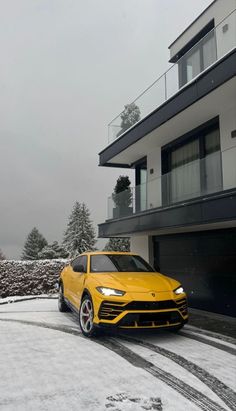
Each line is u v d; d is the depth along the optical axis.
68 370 4.82
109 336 6.83
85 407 3.64
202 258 10.44
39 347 6.05
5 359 5.37
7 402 3.79
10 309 11.09
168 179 10.66
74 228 59.66
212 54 9.23
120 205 13.71
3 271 15.95
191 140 11.39
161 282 6.79
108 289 6.30
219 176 8.33
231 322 8.37
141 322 6.01
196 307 10.59
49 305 11.88
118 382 4.36
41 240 75.31
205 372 4.74
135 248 14.44
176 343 6.30
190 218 8.73
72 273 8.78
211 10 11.14
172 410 3.57
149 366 4.99
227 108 9.24
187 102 8.96
